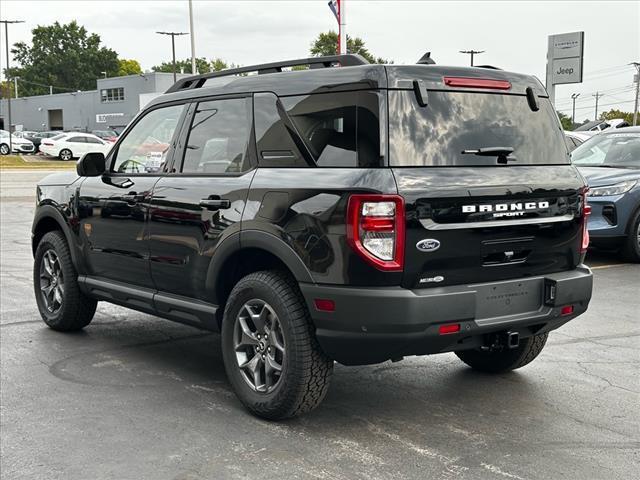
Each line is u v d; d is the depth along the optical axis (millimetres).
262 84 4547
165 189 5004
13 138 50062
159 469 3689
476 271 4039
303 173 4109
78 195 5902
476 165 4074
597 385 4992
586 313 7078
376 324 3779
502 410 4508
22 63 138875
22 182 26469
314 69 4266
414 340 3807
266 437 4090
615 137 10875
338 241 3840
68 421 4336
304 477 3580
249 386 4414
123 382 5066
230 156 4656
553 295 4285
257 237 4238
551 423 4297
